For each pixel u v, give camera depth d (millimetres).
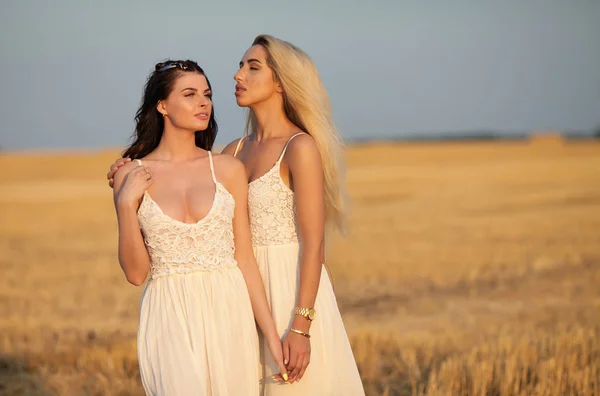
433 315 9562
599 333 7344
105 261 15125
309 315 4078
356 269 13336
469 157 53312
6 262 15070
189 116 3967
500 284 11789
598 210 22062
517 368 6074
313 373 4184
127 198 3791
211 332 3865
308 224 4105
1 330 8672
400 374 6504
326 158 4355
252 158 4359
